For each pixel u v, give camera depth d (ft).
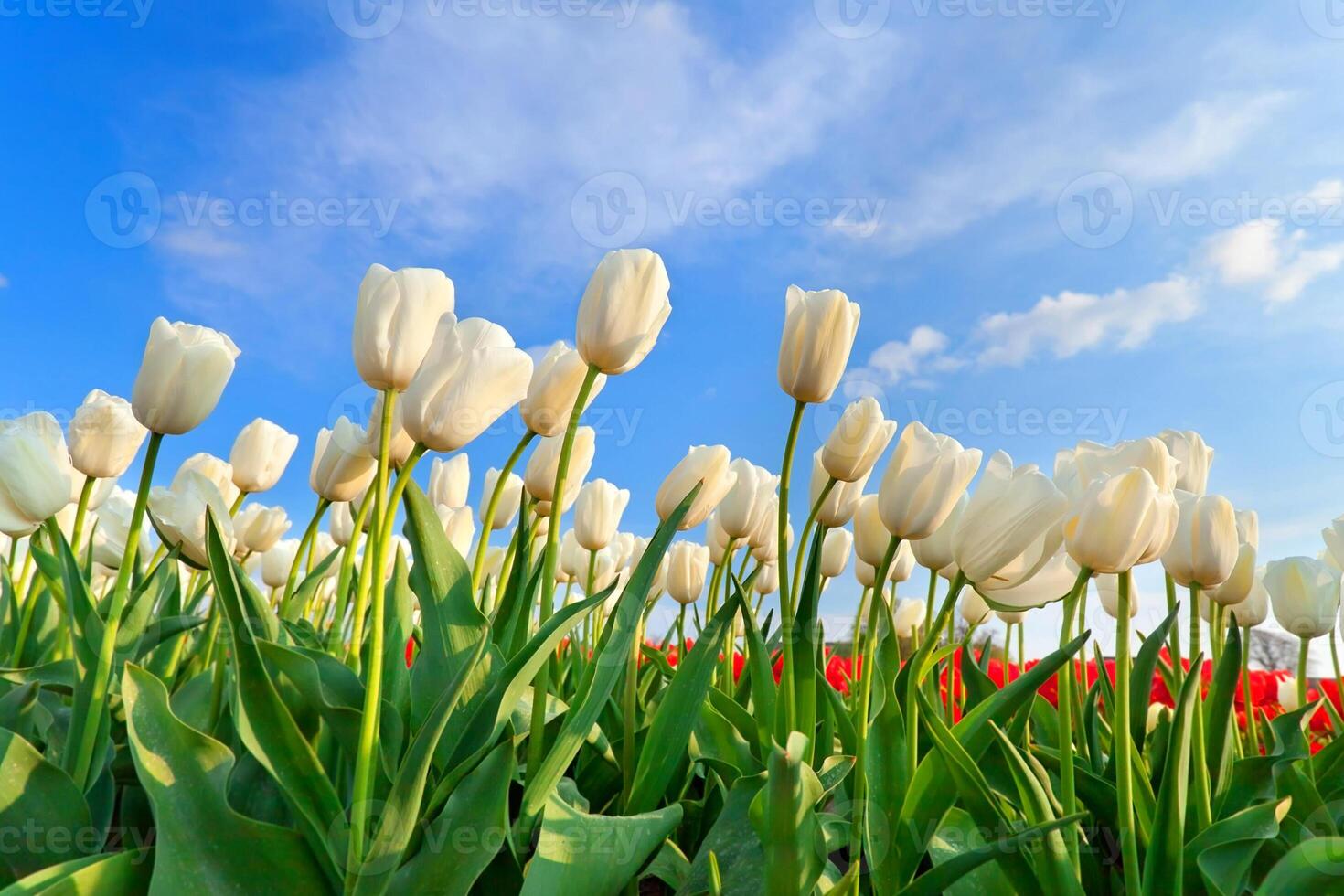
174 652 2.40
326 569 2.50
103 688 1.62
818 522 2.15
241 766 1.69
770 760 1.30
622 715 2.18
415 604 2.99
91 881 1.31
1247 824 1.63
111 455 1.94
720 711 2.20
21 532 1.85
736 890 1.55
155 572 1.97
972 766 1.50
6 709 1.83
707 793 1.98
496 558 2.72
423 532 1.65
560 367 1.78
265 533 2.74
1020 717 2.07
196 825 1.34
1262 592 2.54
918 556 2.05
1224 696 1.89
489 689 1.62
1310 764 2.16
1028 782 1.54
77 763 1.63
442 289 1.43
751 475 2.48
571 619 1.55
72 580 1.76
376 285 1.42
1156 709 2.71
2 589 2.71
